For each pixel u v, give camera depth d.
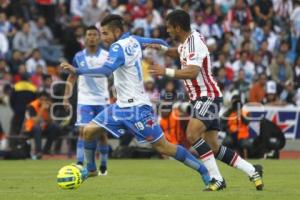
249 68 64.44
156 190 28.31
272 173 38.44
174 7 70.56
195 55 26.88
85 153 32.91
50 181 33.03
